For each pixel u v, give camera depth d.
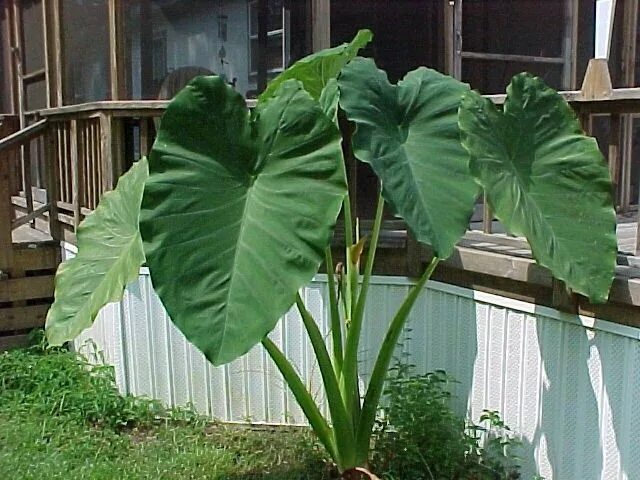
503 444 3.13
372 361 3.72
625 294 2.57
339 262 3.62
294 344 3.86
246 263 2.36
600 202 2.61
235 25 5.42
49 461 3.40
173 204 2.40
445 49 5.53
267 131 2.50
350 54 3.26
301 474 3.34
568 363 2.87
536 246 2.50
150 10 5.26
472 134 2.53
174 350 4.03
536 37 5.95
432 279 3.54
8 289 4.91
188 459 3.44
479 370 3.31
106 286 3.08
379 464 3.27
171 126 2.46
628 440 2.64
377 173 2.48
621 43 6.11
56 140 5.14
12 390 4.21
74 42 5.69
